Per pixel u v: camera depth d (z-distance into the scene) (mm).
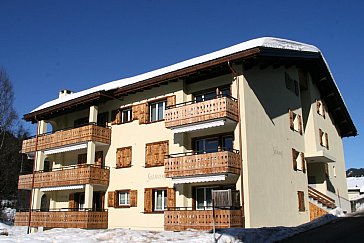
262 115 20562
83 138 24125
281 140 22203
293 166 23188
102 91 23688
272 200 19984
